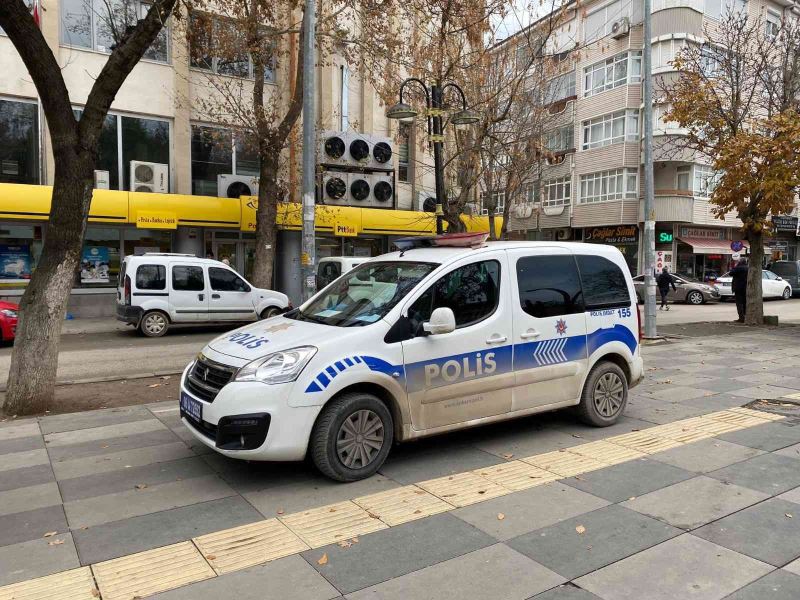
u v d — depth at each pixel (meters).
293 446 4.16
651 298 12.66
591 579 3.08
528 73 16.00
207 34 14.94
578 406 5.77
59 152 6.42
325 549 3.40
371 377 4.39
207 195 19.05
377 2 14.68
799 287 27.47
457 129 14.45
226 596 2.93
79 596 2.94
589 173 31.50
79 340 13.15
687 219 28.75
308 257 10.48
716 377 8.38
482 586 3.02
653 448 5.20
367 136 20.34
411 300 4.71
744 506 3.97
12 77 16.02
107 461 4.87
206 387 4.41
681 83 15.80
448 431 4.86
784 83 14.84
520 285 5.30
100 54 17.05
